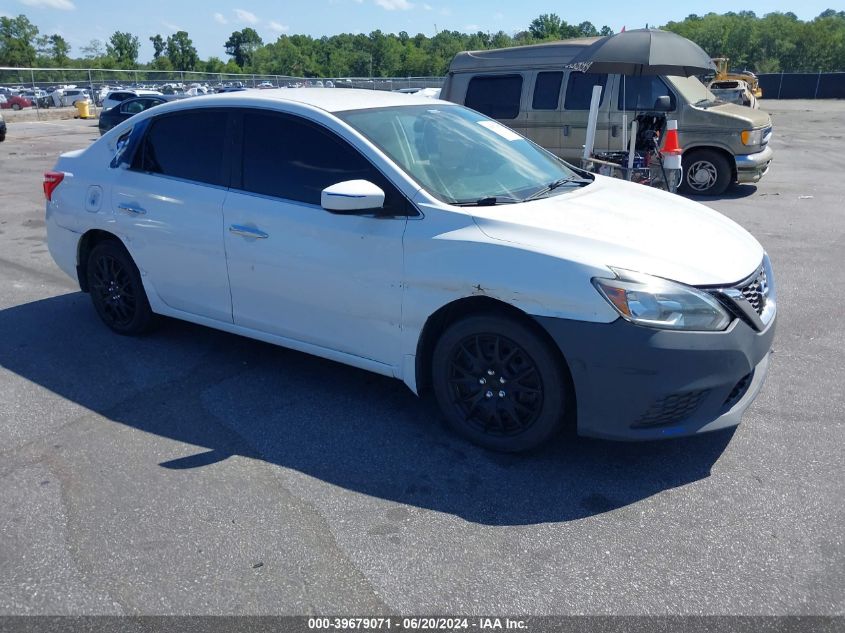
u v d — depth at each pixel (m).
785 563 2.79
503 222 3.44
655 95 10.75
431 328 3.68
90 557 2.86
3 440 3.77
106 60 88.50
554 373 3.31
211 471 3.46
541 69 10.88
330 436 3.79
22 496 3.26
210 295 4.48
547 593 2.65
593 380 3.19
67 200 5.15
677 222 3.73
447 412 3.71
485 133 4.51
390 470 3.48
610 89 10.48
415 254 3.54
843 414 3.98
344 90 4.70
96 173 5.01
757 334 3.33
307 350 4.16
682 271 3.19
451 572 2.76
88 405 4.16
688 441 3.71
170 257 4.58
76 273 5.31
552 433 3.43
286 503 3.21
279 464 3.53
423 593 2.65
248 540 2.95
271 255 4.06
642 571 2.76
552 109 10.84
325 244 3.84
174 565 2.81
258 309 4.26
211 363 4.75
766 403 4.12
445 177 3.83
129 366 4.70
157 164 4.67
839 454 3.57
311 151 4.00
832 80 49.38
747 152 10.76
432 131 4.21
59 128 27.52
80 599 2.63
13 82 35.91
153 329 5.21
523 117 11.07
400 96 4.62
